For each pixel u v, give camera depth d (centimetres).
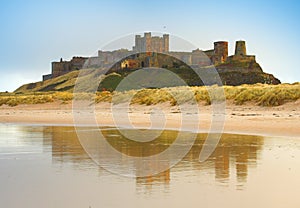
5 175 1049
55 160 1290
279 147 1573
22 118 3856
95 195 844
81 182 960
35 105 6000
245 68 9581
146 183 946
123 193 858
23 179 997
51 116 4109
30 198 827
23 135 2153
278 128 2300
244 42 9725
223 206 765
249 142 1756
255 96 3975
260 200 801
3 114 4656
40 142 1806
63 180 988
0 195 849
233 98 4103
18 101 6216
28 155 1398
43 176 1037
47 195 848
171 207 763
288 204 776
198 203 783
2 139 1938
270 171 1083
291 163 1202
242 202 789
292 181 962
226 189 890
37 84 10281
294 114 3203
